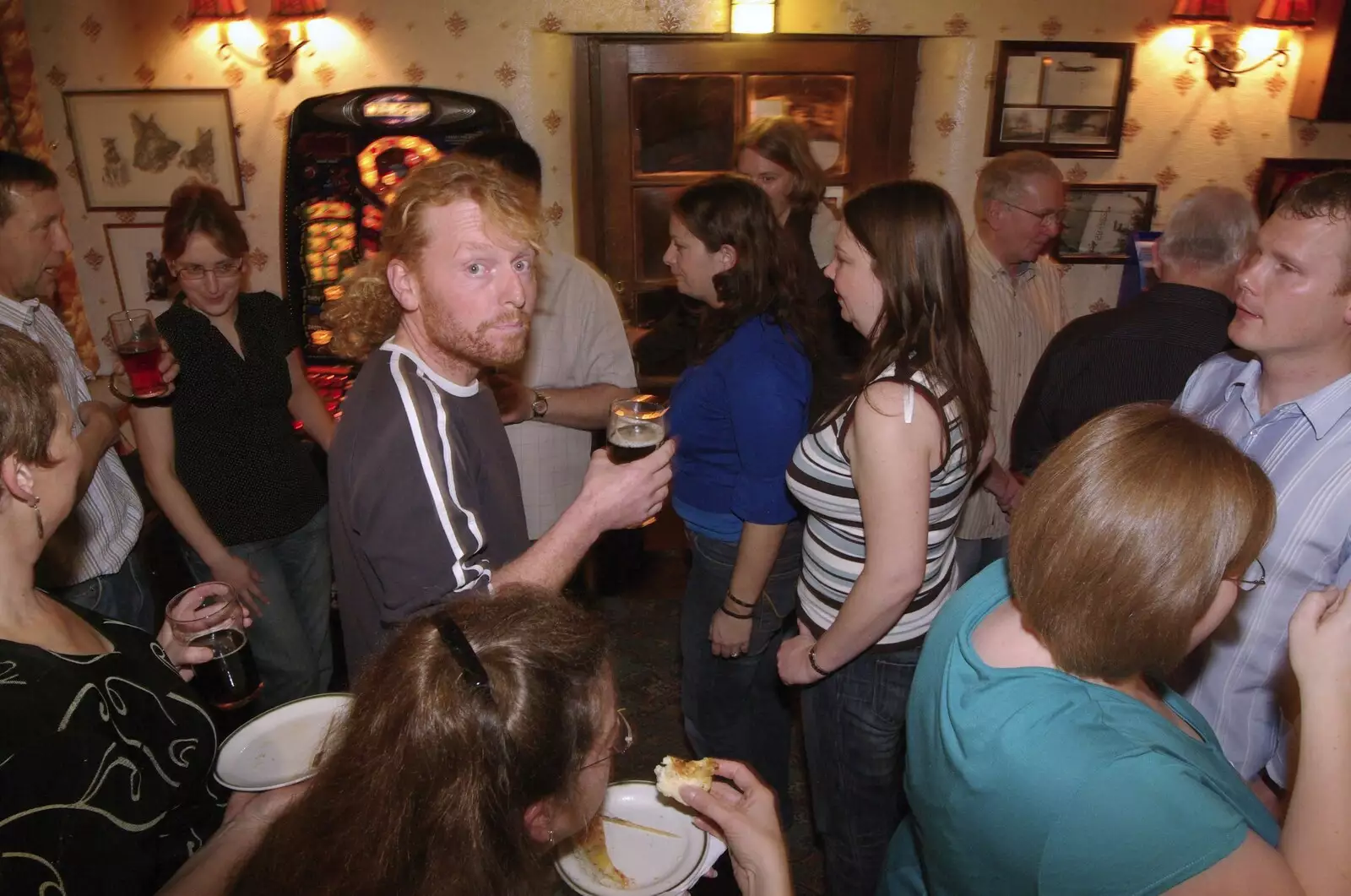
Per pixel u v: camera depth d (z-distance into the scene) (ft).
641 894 3.47
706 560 6.34
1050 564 2.83
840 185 12.20
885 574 4.52
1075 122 11.69
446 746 2.22
